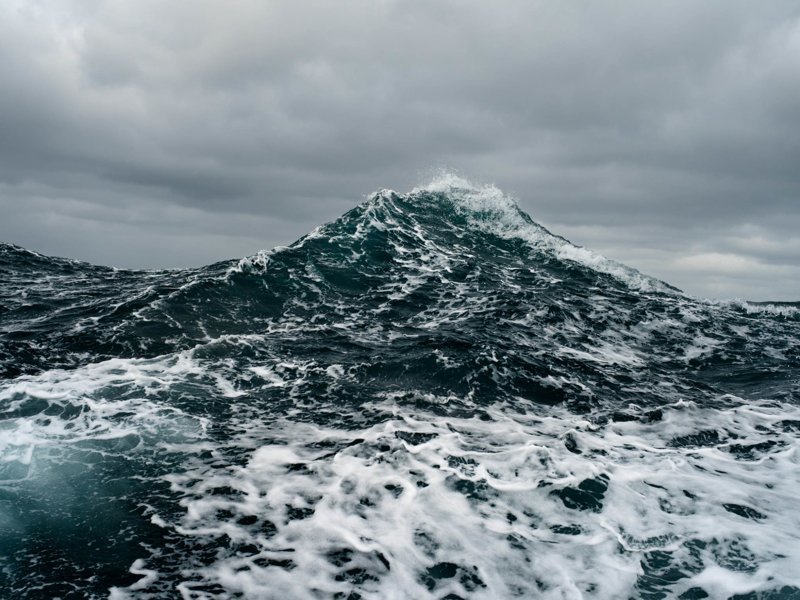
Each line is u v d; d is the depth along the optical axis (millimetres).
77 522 6672
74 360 11922
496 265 24094
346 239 23141
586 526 6945
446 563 6176
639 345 16859
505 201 30547
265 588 5684
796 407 12039
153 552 6176
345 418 10156
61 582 5625
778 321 21344
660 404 11867
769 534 6855
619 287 23781
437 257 23422
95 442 8625
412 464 8336
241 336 14039
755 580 5957
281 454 8609
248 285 17859
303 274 19594
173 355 12562
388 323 16438
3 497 7082
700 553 6461
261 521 6824
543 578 6004
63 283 18953
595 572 6109
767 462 9086
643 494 7738
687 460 8984
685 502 7586
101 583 5645
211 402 10469
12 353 11812
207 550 6246
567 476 8055
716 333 18578
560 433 9914
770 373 14977
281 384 11641
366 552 6293
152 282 19125
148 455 8383
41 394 9992
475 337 15031
